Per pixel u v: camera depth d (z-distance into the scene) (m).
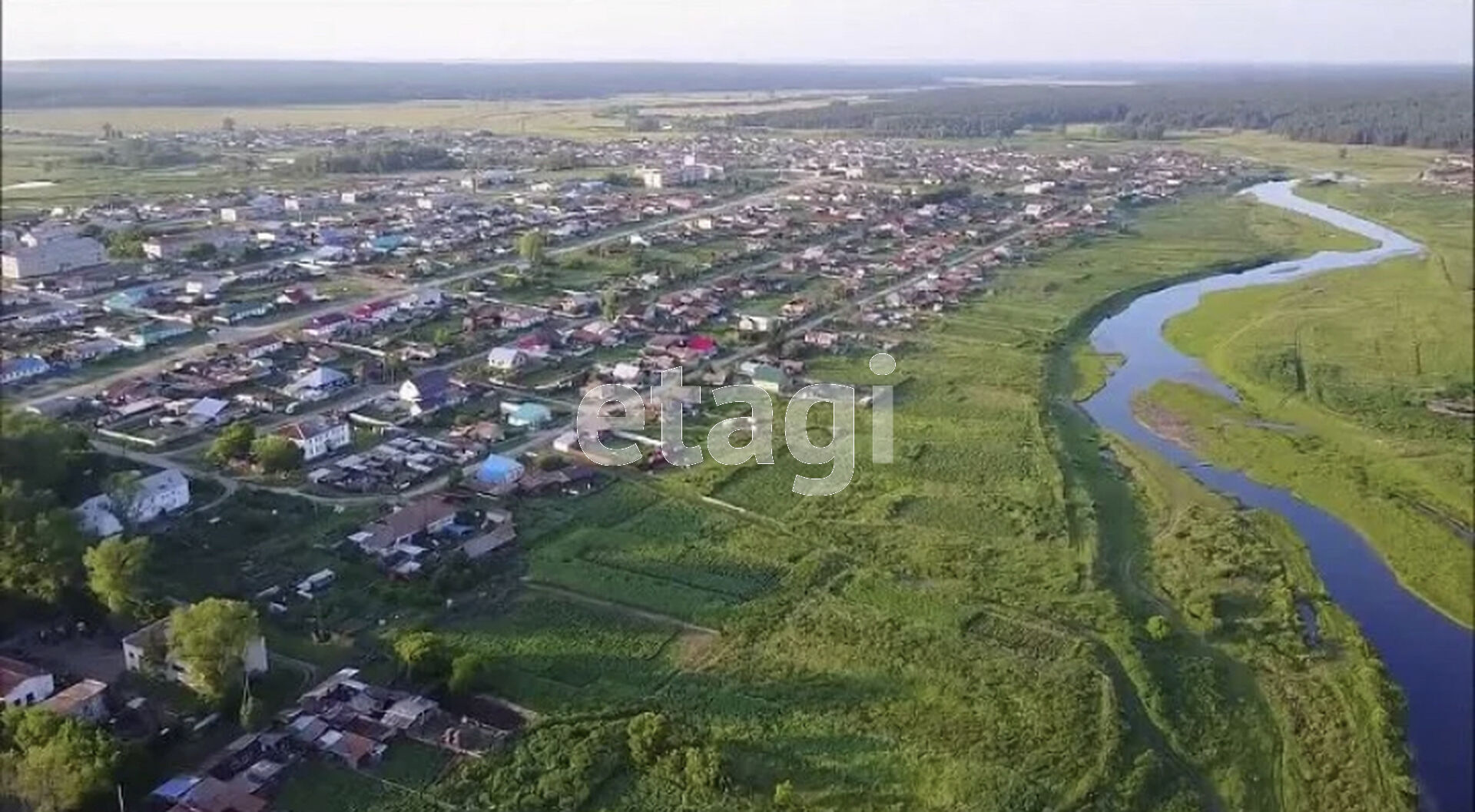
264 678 83.88
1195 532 117.38
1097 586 103.69
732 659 90.25
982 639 93.88
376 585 98.38
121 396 142.88
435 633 91.44
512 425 140.25
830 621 96.12
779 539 111.44
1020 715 83.81
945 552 109.38
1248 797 77.94
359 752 75.81
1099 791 76.12
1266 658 94.50
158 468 121.81
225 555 102.88
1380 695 89.06
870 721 82.94
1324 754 82.62
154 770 73.19
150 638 84.50
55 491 105.56
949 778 76.75
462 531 109.62
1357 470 135.88
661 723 78.62
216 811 70.31
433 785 74.12
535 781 74.69
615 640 92.31
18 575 89.38
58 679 82.44
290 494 117.38
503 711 82.38
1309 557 115.12
